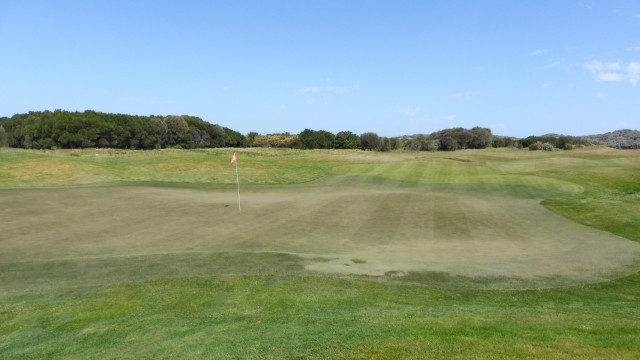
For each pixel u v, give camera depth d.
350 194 32.34
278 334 8.91
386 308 10.89
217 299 11.63
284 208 25.97
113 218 22.45
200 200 28.70
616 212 25.22
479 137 112.50
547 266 15.36
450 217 24.20
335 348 7.83
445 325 8.98
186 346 8.49
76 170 41.22
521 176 47.59
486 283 13.47
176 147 109.94
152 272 13.92
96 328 9.98
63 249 16.61
